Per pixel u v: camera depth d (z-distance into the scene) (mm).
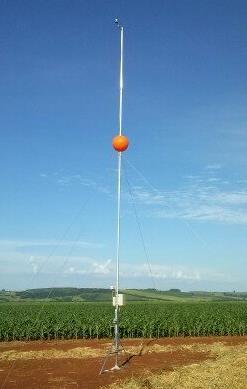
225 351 25797
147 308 51594
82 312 43094
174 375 17953
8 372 19531
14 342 31172
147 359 22766
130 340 32312
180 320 35656
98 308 53406
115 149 20016
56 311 45500
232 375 17797
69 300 97062
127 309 49031
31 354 24438
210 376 17641
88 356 23781
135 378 17516
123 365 20688
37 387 16562
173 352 25641
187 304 66125
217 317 37219
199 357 23609
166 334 35281
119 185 20047
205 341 31766
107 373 18891
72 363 21594
